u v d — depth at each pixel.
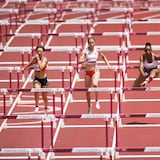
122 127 38.72
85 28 58.50
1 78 47.19
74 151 32.53
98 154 35.25
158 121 39.50
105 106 41.78
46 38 55.38
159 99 43.16
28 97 43.78
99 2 67.75
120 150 32.81
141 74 40.44
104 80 45.94
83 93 43.94
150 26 59.00
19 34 51.28
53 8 62.41
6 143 37.03
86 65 39.66
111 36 55.91
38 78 39.78
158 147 32.97
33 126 39.28
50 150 32.75
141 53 51.12
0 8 65.19
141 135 37.66
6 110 41.66
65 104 42.41
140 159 34.53
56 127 38.91
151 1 65.94
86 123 39.41
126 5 66.88
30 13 64.44
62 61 49.97
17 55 51.75
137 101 42.78
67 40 55.16
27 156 35.22
